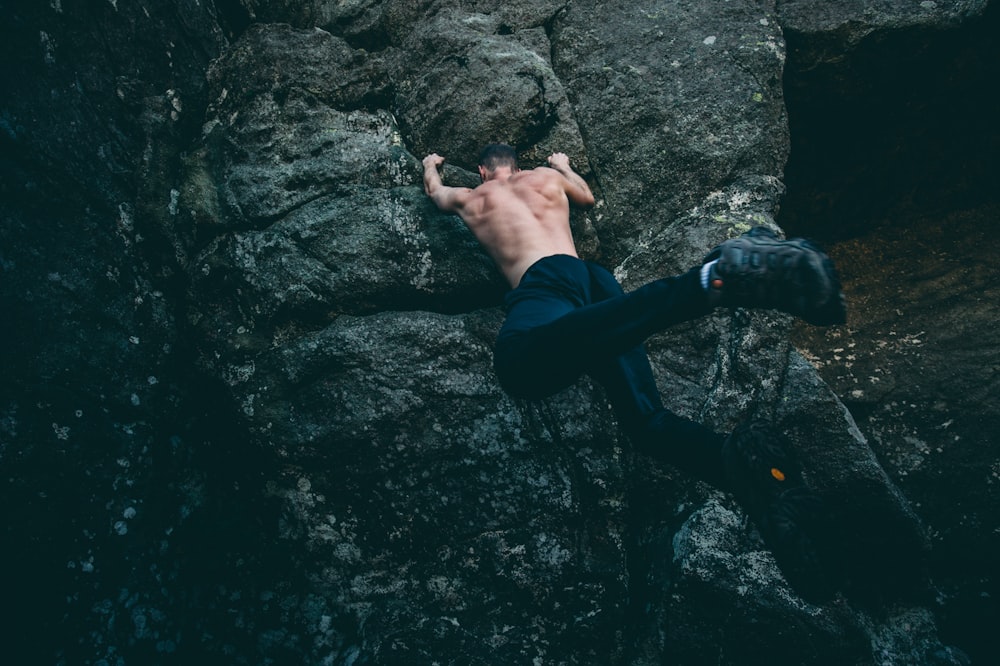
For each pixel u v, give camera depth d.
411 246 3.15
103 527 2.94
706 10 3.46
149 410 3.18
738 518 2.83
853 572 2.96
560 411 3.06
